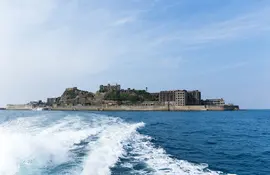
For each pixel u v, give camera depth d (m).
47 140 15.84
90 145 16.11
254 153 19.75
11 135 15.90
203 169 13.38
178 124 53.75
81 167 10.76
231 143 25.56
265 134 36.75
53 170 10.11
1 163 9.99
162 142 22.91
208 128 45.16
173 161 14.41
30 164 10.46
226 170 13.75
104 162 12.12
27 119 33.38
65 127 24.28
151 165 12.80
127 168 11.87
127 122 44.78
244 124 61.50
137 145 18.91
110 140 18.77
